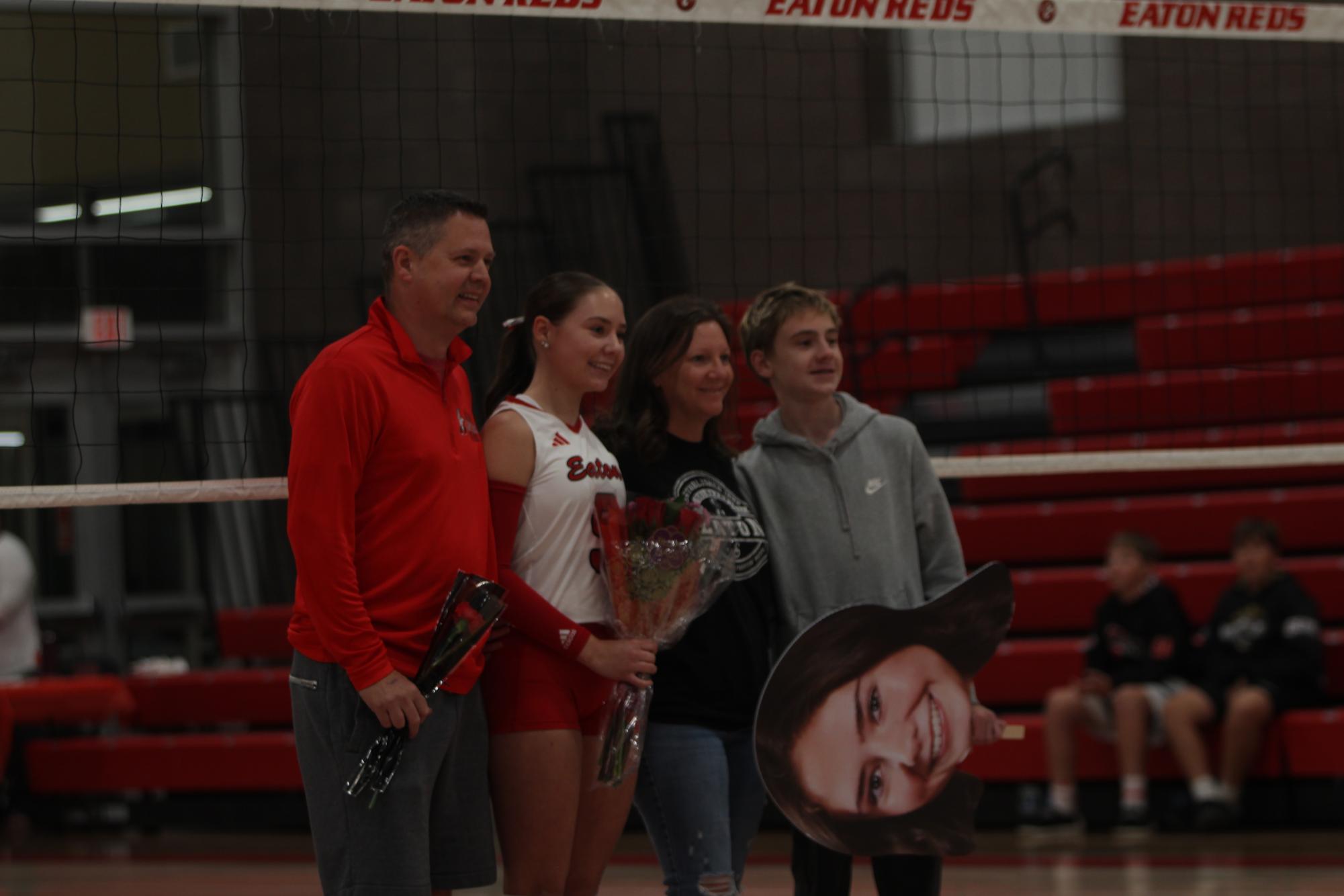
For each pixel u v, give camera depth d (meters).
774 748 5.93
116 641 19.98
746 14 7.58
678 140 19.98
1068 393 16.08
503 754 5.64
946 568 6.62
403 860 5.12
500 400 6.18
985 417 16.83
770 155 20.11
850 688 6.04
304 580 5.06
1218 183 19.55
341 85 19.81
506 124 19.88
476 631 5.13
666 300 6.34
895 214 20.14
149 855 13.10
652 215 18.27
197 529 16.89
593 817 5.86
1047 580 14.25
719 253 20.02
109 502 6.68
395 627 5.22
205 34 18.64
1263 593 12.55
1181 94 19.61
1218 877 9.98
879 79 20.20
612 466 5.93
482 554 5.42
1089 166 19.81
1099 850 11.49
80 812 15.84
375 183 19.89
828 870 6.52
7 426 20.25
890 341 17.86
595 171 17.67
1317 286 17.23
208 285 20.08
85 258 20.20
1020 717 13.14
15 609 15.27
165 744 15.09
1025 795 12.92
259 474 17.02
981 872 10.38
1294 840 11.77
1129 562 12.78
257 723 15.55
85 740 15.66
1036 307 17.88
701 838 5.87
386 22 19.80
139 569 20.61
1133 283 17.08
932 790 6.12
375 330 5.37
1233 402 15.91
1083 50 19.89
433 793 5.41
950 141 20.11
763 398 17.09
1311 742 12.09
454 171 19.81
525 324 6.00
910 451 6.61
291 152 19.80
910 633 6.12
